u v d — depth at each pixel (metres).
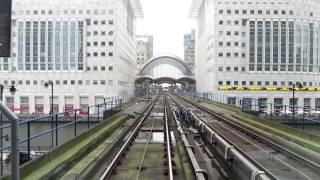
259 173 9.23
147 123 28.88
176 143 18.19
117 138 18.94
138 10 154.38
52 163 11.15
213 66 99.81
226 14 98.81
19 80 98.19
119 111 31.97
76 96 98.00
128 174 11.86
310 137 16.62
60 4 98.31
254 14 98.50
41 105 97.81
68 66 98.38
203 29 132.62
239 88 97.69
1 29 7.77
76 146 14.27
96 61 98.44
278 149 15.70
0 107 4.34
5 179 8.31
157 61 172.75
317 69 100.94
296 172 11.99
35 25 98.38
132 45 150.00
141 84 158.25
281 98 98.19
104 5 98.12
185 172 11.45
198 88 153.25
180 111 34.59
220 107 47.25
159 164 13.39
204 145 19.28
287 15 98.38
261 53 98.44
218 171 13.76
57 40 98.44
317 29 100.62
